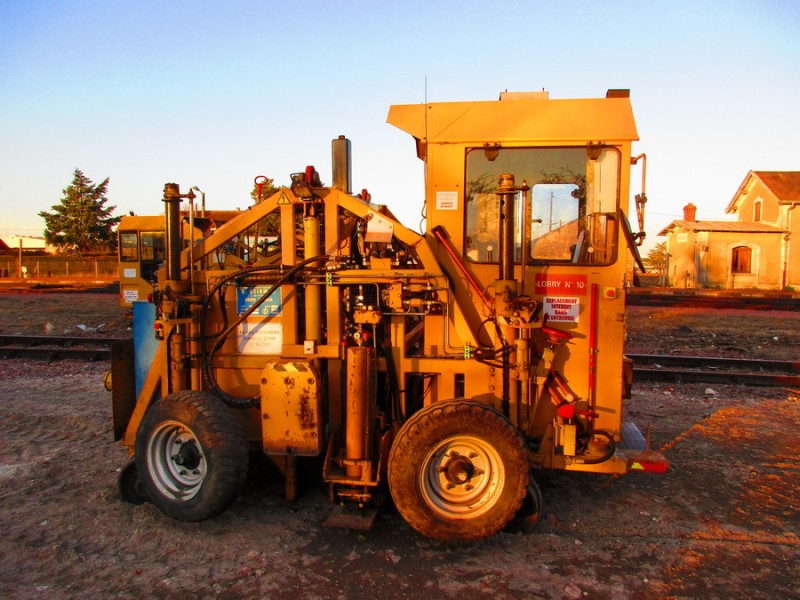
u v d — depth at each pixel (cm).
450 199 424
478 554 370
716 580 344
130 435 452
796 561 367
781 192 3284
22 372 930
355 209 416
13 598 318
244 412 441
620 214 406
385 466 412
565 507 449
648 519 428
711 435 630
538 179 419
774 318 1587
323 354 418
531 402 407
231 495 390
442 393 412
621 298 408
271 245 639
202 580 339
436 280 407
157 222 1367
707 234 3175
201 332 432
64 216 4584
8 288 2562
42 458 542
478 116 422
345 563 358
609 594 328
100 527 404
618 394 410
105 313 1739
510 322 385
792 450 583
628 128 406
